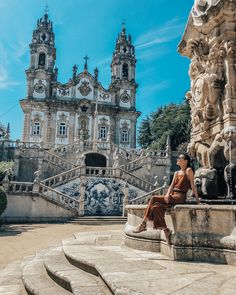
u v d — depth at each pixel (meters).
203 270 3.41
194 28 6.98
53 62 50.06
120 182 23.36
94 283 3.35
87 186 22.41
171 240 4.13
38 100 45.84
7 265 6.34
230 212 3.92
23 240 10.68
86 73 49.47
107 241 6.29
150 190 23.94
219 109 6.23
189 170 4.45
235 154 5.70
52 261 4.74
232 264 3.69
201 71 6.83
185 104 46.06
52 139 45.09
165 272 3.30
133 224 5.37
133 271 3.35
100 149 34.38
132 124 49.16
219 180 6.02
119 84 50.72
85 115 47.03
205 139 6.64
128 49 53.50
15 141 33.47
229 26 6.29
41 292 3.50
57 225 16.83
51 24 51.25
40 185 19.77
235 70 6.12
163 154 33.28
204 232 4.06
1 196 15.56
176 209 4.15
